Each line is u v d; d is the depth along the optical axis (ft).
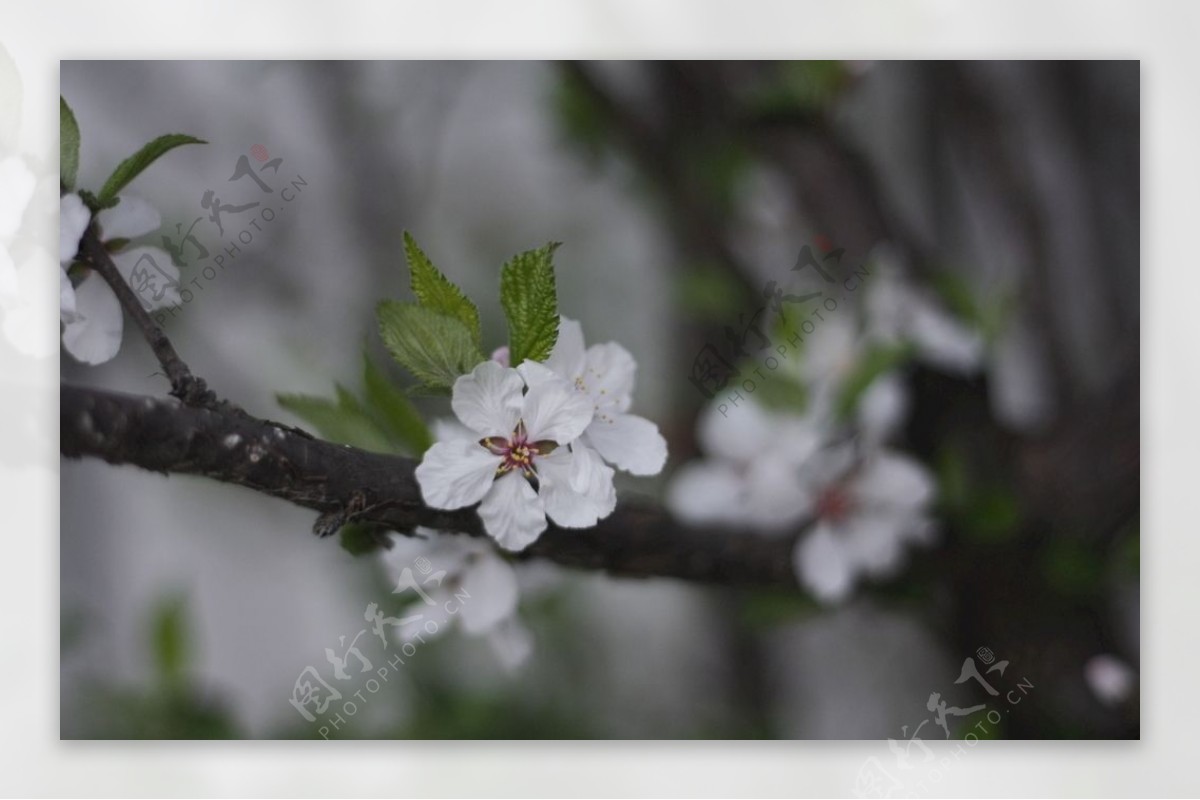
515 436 1.67
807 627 2.07
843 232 1.99
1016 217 2.03
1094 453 1.91
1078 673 1.91
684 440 2.06
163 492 2.01
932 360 1.91
